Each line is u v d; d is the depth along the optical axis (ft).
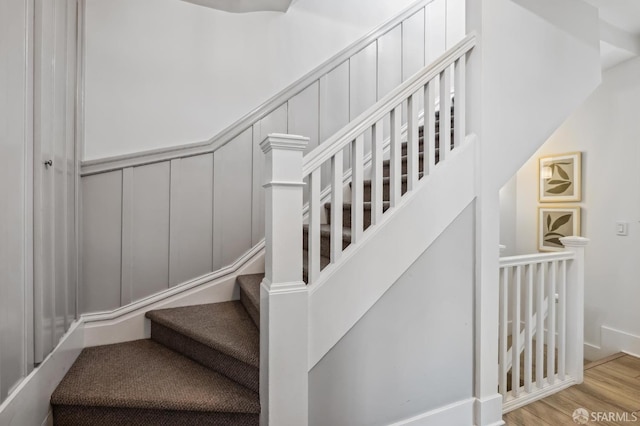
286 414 4.33
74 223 6.05
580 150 10.27
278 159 4.34
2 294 3.64
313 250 4.60
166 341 6.65
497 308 5.96
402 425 5.18
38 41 4.31
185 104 7.52
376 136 5.15
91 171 6.63
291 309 4.35
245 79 8.05
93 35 6.76
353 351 4.83
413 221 5.31
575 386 7.47
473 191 5.86
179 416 4.78
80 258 6.46
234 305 7.42
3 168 3.65
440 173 5.58
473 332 5.86
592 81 7.02
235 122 7.87
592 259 9.96
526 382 6.91
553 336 7.36
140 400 4.75
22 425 4.01
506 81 6.02
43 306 4.51
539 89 6.36
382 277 5.04
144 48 7.18
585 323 10.12
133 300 7.07
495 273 5.95
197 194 7.59
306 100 8.61
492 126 5.89
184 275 7.50
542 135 6.40
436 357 5.52
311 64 8.74
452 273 5.66
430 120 5.59
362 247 4.90
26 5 4.09
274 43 8.36
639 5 7.24
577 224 10.28
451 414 5.58
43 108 4.48
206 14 7.72
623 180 9.32
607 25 8.13
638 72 9.02
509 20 6.05
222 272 7.77
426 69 5.55
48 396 4.75
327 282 4.61
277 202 4.34
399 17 9.66
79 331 6.29
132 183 7.01
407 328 5.27
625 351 9.17
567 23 6.69
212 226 7.74
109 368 5.72
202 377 5.41
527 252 11.69
